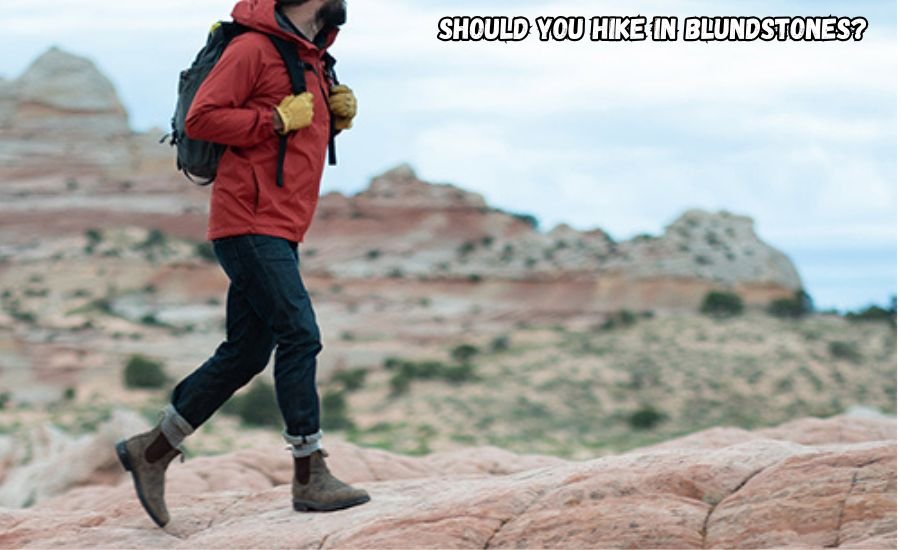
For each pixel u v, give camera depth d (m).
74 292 151.62
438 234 183.50
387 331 148.50
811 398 101.69
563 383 105.69
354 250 181.88
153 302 153.62
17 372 117.38
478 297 164.75
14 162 189.25
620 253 169.50
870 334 122.00
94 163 191.88
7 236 177.25
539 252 177.25
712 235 171.00
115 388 112.81
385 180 190.62
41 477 21.27
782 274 164.62
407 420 96.44
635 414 94.44
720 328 124.00
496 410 97.75
